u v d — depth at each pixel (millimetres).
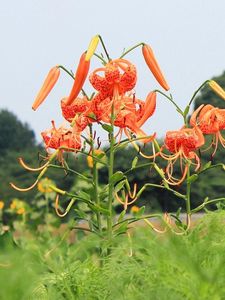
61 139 1073
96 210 940
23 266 427
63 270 467
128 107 1051
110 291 432
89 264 471
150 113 1060
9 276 420
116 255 449
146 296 414
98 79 1038
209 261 418
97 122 1062
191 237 432
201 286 403
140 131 1057
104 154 1035
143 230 434
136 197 973
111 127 1005
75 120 1057
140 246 431
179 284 408
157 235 425
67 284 459
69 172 1026
